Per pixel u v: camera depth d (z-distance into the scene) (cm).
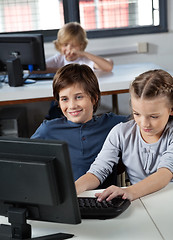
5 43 330
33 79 340
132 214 130
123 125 169
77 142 180
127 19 440
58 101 183
